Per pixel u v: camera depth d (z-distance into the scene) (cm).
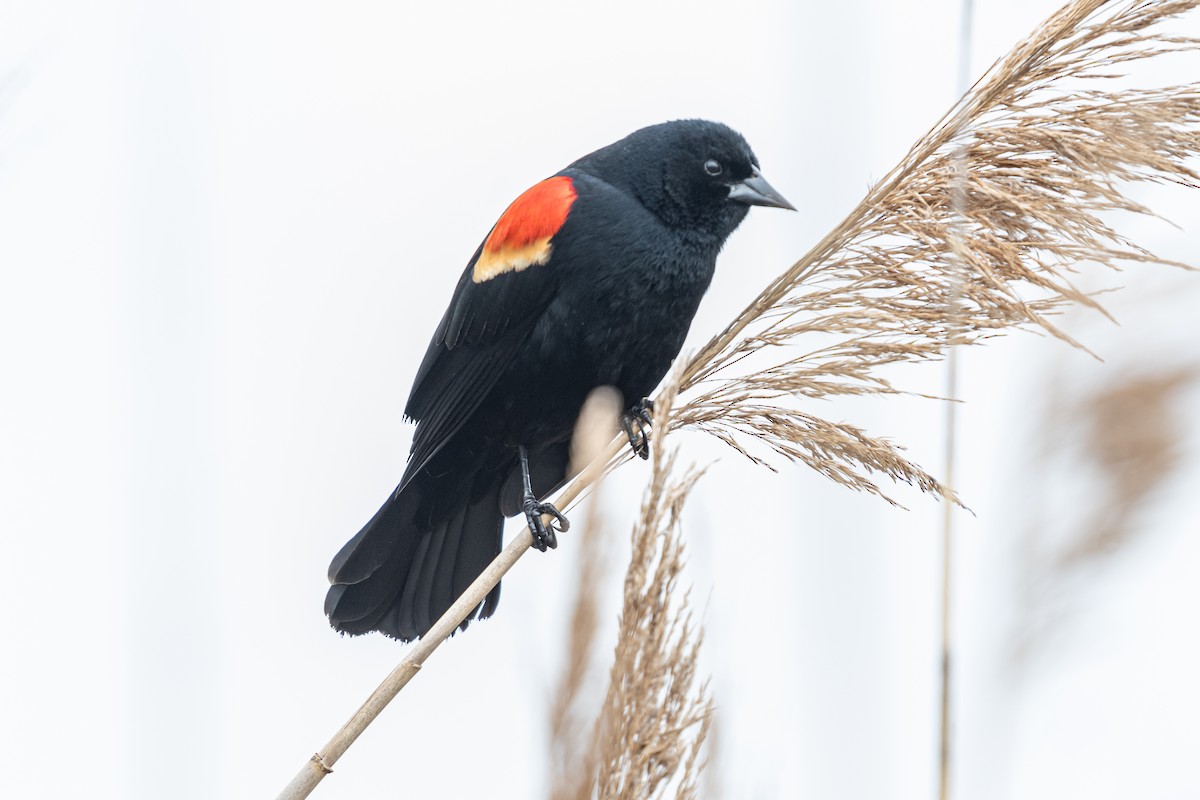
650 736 372
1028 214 525
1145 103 524
